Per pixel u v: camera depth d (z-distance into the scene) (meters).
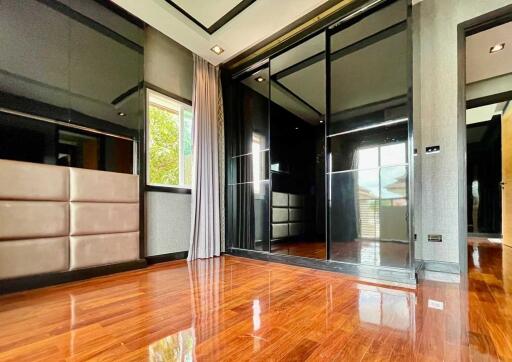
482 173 5.74
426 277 2.25
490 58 3.28
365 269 2.31
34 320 1.42
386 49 2.36
